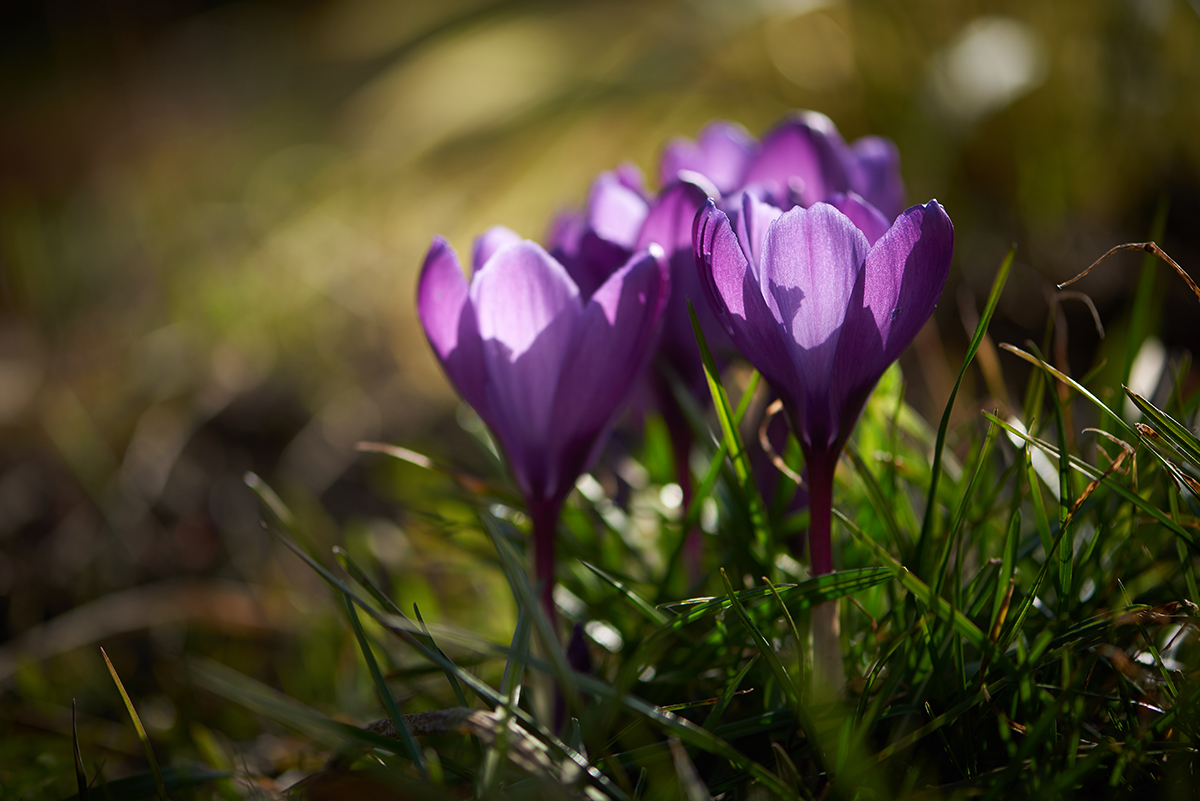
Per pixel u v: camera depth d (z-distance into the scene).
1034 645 0.44
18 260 1.09
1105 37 0.94
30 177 1.52
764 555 0.48
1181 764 0.42
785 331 0.43
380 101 1.33
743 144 0.51
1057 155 0.91
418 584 0.57
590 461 0.45
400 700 0.51
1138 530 0.46
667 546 0.52
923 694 0.44
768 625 0.46
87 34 1.97
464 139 1.19
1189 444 0.44
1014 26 0.97
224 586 0.62
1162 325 0.71
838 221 0.42
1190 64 0.93
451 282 0.44
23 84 1.91
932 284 0.42
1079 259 0.83
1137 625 0.44
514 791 0.43
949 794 0.43
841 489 0.50
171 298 0.99
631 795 0.44
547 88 1.19
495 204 1.17
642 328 0.44
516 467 0.45
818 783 0.44
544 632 0.42
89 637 0.57
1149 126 0.92
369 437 0.80
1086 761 0.42
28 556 0.66
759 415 0.49
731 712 0.46
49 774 0.50
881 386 0.50
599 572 0.45
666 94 1.16
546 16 1.23
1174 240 0.84
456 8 1.31
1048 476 0.49
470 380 0.45
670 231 0.46
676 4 1.17
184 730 0.52
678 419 0.49
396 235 1.17
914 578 0.43
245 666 0.58
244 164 1.41
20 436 0.79
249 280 1.00
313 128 1.52
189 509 0.71
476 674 0.51
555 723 0.46
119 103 1.78
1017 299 0.80
